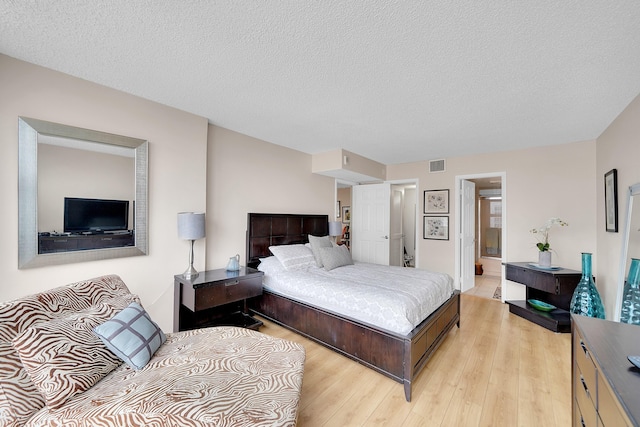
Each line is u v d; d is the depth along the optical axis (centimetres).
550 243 372
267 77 203
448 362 235
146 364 147
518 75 193
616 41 154
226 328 199
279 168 391
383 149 409
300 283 280
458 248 452
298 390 135
